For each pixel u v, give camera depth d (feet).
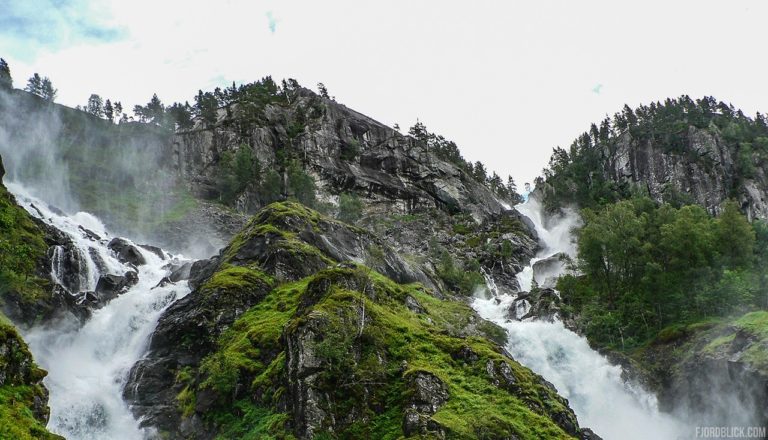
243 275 250.16
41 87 597.52
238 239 298.97
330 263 282.77
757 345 212.84
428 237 508.94
